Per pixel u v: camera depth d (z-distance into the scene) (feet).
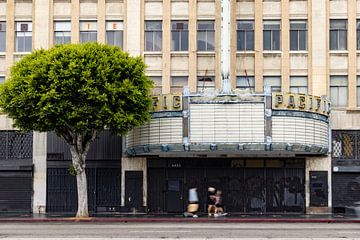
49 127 117.19
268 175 136.56
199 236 76.28
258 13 140.36
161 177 137.39
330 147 133.80
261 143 120.78
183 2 141.59
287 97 122.52
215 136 121.80
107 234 79.87
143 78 120.26
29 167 138.62
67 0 142.10
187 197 136.46
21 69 116.98
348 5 140.05
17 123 118.73
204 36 141.28
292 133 122.62
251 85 139.33
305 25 140.77
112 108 116.37
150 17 141.69
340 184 136.15
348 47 139.44
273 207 135.85
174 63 140.67
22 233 82.38
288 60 139.54
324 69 138.92
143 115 120.06
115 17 142.00
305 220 113.39
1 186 139.85
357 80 139.33
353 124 137.28
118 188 137.80
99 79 114.42
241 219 114.83
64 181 139.33
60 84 112.98
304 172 136.36
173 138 123.85
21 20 142.82
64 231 85.66
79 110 112.88
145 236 76.59
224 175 136.67
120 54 119.24
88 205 137.39
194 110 122.93
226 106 121.90
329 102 132.46
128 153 134.72
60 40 142.00
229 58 130.00
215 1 141.18
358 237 75.31
